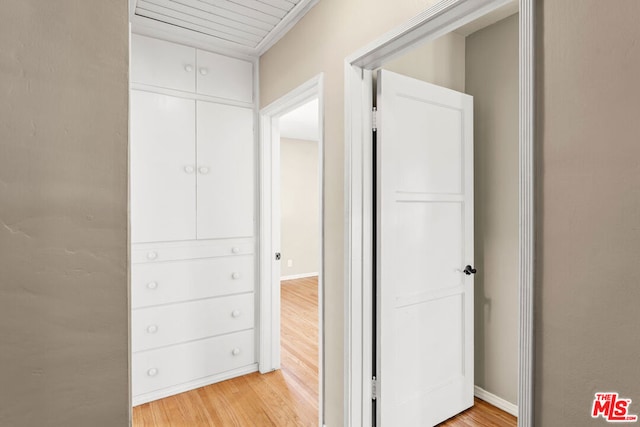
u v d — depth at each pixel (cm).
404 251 185
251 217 274
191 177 248
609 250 86
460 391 215
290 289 582
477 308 238
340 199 180
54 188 36
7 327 34
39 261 35
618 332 85
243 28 230
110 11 39
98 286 38
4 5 34
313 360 301
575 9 92
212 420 215
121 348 39
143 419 216
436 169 198
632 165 82
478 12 124
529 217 100
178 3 203
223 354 263
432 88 195
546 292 98
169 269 241
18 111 34
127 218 39
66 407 36
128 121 39
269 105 255
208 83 255
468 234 215
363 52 161
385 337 176
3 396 34
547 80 97
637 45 82
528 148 100
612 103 85
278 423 212
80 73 37
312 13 203
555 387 96
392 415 180
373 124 179
